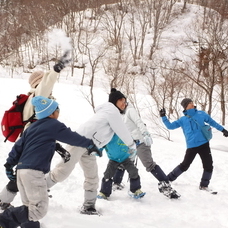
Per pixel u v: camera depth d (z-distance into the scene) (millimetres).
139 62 35531
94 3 48531
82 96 22203
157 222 3994
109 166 4773
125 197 4941
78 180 5461
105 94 23078
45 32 33906
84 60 38312
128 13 48875
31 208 3070
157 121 18125
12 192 3762
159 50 40062
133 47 42844
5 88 22531
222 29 20312
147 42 43094
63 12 36562
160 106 19406
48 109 3238
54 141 3256
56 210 4012
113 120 4125
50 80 3916
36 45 37969
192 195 5281
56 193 4797
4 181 5078
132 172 4785
